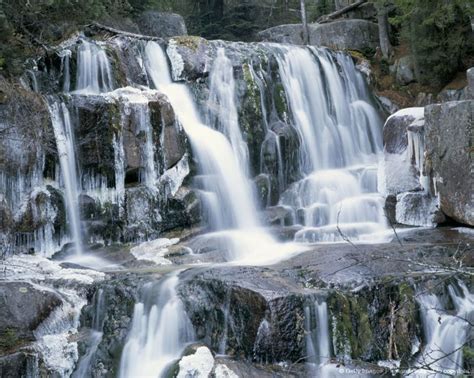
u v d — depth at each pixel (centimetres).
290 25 2052
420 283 816
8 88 1002
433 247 971
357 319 788
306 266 898
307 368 744
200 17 2473
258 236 1156
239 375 724
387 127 1270
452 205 1123
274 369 739
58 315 816
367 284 810
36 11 1165
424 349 789
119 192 1109
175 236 1151
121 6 1634
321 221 1266
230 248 1091
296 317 753
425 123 1175
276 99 1473
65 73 1241
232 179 1284
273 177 1366
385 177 1254
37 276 883
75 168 1081
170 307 809
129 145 1121
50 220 1031
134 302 830
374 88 1733
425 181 1181
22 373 742
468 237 1052
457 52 1589
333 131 1552
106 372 778
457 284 834
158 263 999
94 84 1273
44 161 1040
